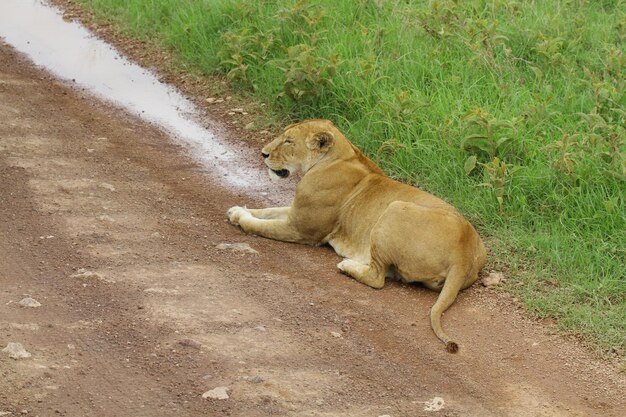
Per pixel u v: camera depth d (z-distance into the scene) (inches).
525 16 675.4
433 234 412.8
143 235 461.7
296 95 619.8
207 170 566.9
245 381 341.4
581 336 398.6
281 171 473.7
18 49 778.8
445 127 533.3
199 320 381.4
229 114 651.5
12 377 328.2
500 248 461.7
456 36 644.7
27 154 556.4
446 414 339.0
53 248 435.5
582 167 490.9
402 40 651.5
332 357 367.6
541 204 485.1
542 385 365.4
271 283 424.2
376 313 405.4
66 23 856.3
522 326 405.7
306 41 676.1
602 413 350.6
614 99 548.7
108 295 395.2
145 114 652.7
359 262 441.7
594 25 677.9
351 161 465.1
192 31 754.2
